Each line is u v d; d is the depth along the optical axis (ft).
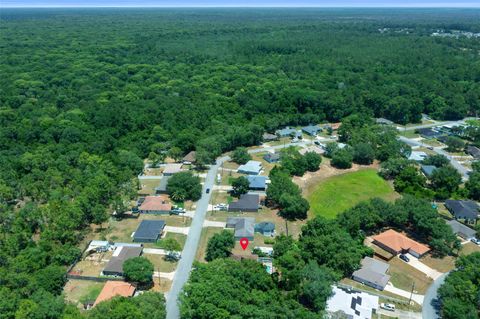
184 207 403.95
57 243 323.57
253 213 393.70
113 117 588.91
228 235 321.52
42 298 253.03
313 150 556.51
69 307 246.88
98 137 536.83
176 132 568.82
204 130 585.22
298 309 245.86
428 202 385.91
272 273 292.40
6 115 604.08
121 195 405.18
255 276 270.46
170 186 417.08
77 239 347.56
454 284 270.26
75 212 349.41
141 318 233.55
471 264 284.20
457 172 448.65
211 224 374.43
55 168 447.83
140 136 556.92
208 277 265.95
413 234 358.23
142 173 484.33
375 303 270.67
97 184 400.88
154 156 499.51
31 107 649.61
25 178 424.46
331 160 522.06
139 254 320.09
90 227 369.30
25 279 267.18
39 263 296.10
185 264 316.60
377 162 524.93
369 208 361.92
